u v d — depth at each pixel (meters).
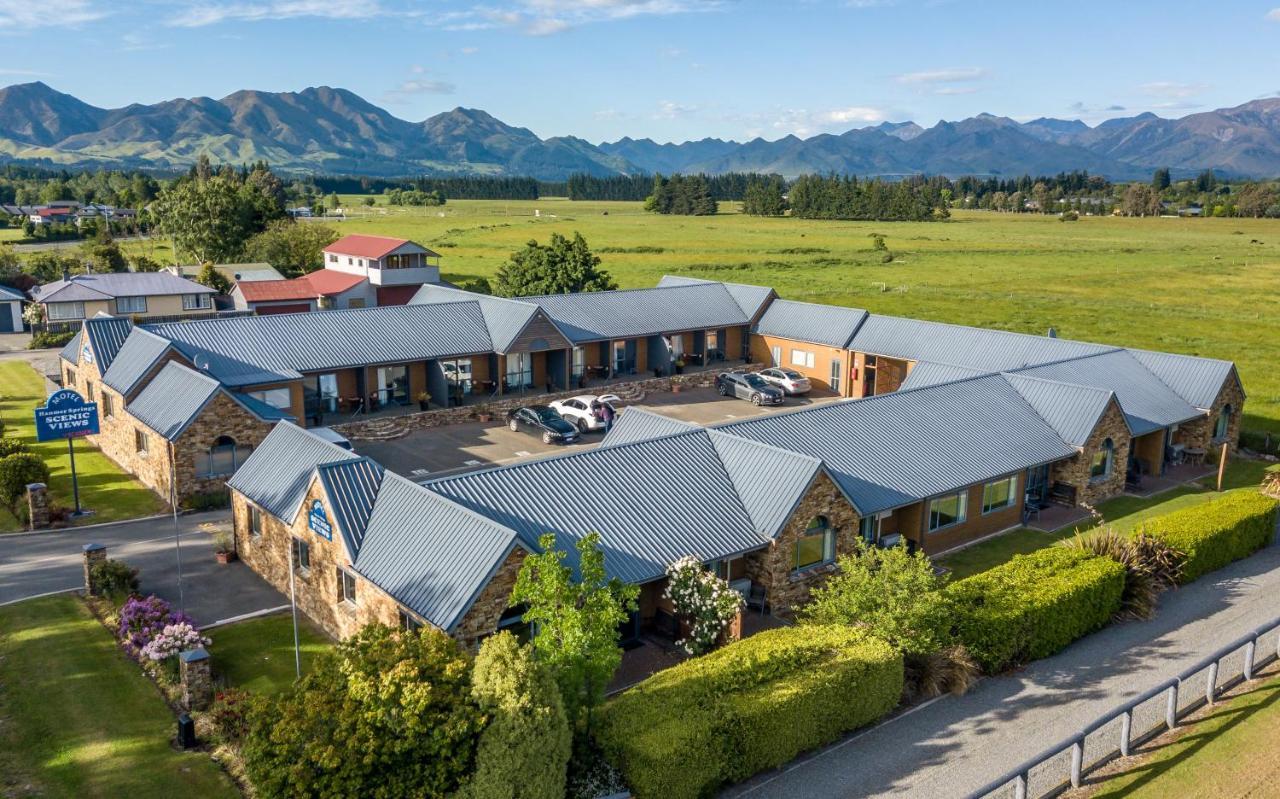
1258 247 167.25
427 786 17.30
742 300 69.81
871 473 34.69
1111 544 31.02
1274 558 35.00
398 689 17.75
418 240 162.88
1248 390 65.62
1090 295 110.12
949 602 25.75
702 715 20.17
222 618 29.91
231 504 37.53
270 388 47.78
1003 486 38.50
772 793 20.36
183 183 137.62
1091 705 24.06
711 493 30.88
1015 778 18.55
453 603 23.34
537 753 17.42
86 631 28.53
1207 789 19.81
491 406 55.44
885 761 21.58
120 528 38.06
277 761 17.59
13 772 21.08
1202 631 28.61
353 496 27.98
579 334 60.75
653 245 159.12
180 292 85.56
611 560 26.92
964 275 126.75
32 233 156.12
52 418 38.53
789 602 30.31
